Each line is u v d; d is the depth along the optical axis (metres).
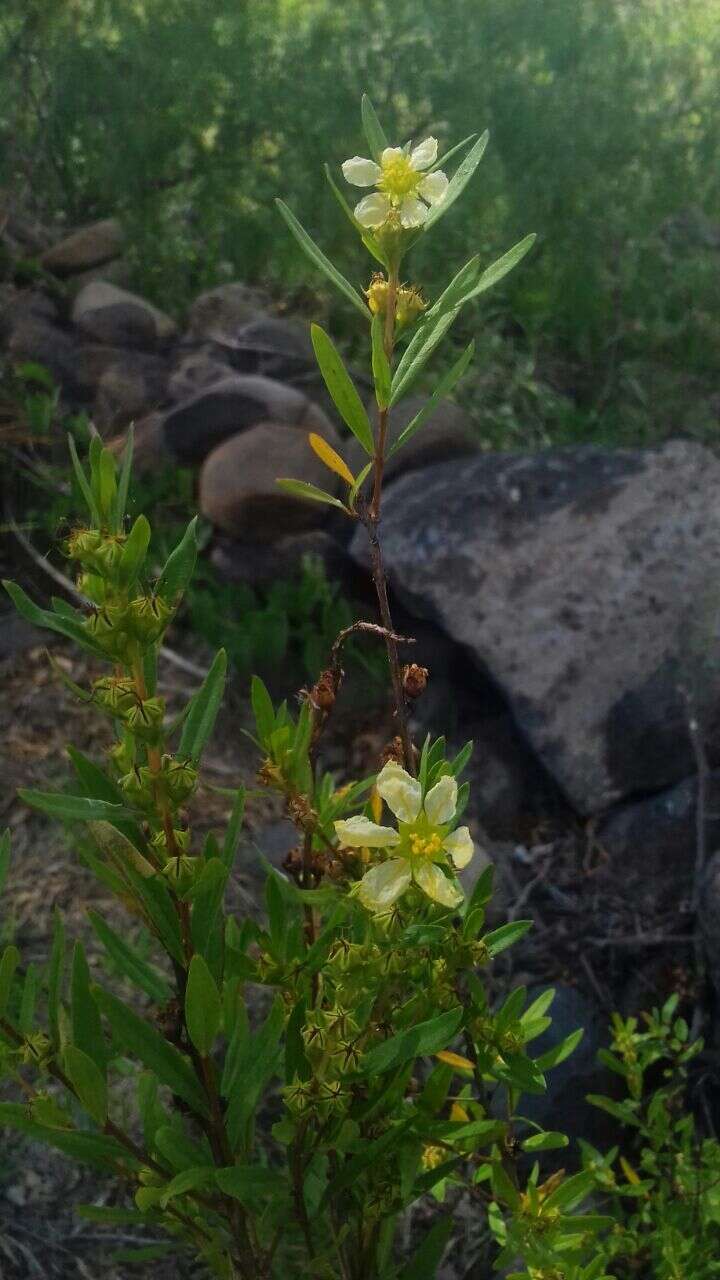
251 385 3.91
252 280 5.32
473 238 5.30
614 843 3.30
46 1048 1.36
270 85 5.18
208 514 3.81
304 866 1.52
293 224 1.24
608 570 3.54
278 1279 1.67
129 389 4.30
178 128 5.18
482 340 5.05
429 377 4.78
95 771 1.35
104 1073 1.41
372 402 4.28
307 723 1.44
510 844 3.39
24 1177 2.46
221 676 1.36
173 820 1.26
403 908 1.29
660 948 3.07
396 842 1.19
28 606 1.21
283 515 3.75
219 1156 1.43
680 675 3.45
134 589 1.21
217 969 1.41
